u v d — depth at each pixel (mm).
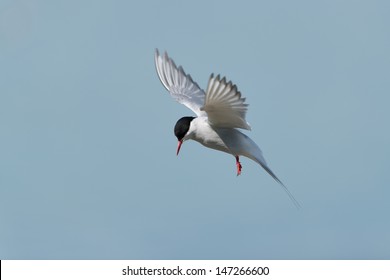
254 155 12188
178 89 13828
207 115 11977
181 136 12438
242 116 11523
